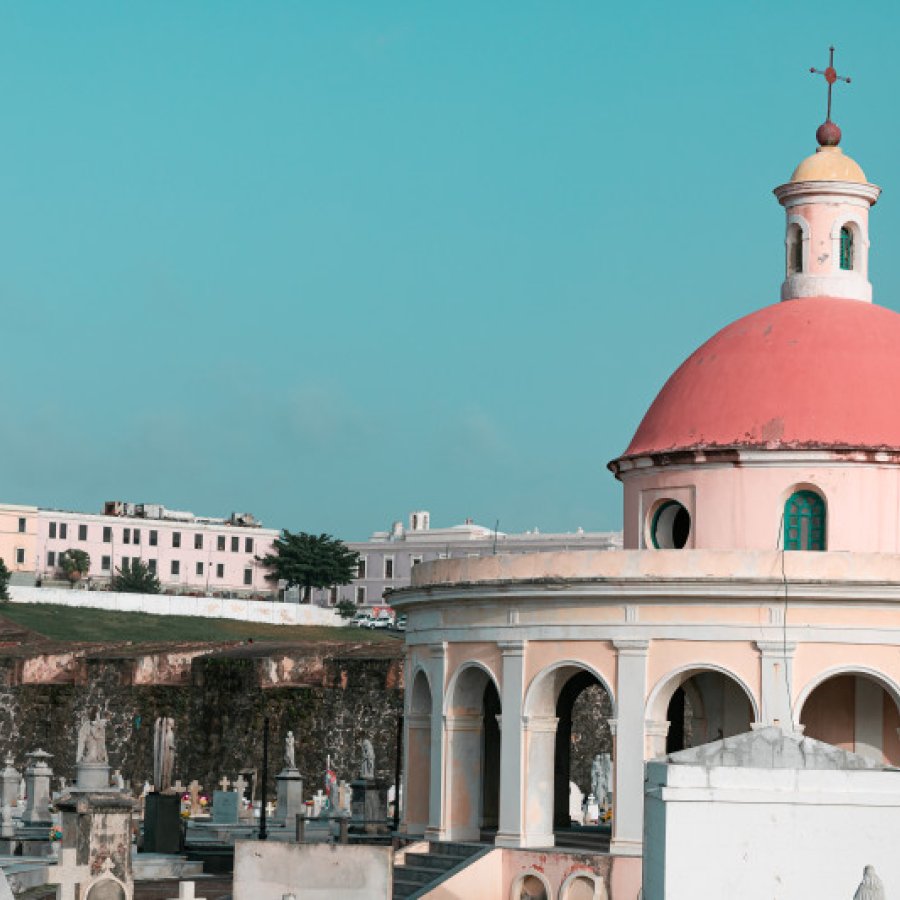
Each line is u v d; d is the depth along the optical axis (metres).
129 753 120.75
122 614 159.25
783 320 63.75
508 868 59.44
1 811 82.12
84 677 122.88
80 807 52.88
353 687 114.19
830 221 65.88
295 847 49.78
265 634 162.75
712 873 39.34
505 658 60.62
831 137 66.88
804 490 60.84
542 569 59.66
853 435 60.47
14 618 151.62
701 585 57.34
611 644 58.66
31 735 122.75
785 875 39.28
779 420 61.12
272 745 115.94
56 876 52.62
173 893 64.38
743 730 62.72
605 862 57.66
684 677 58.25
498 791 67.25
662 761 41.06
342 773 113.44
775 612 57.12
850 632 56.94
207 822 94.50
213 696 119.00
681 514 63.53
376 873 49.28
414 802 65.25
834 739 60.34
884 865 39.22
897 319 64.31
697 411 62.84
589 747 108.44
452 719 62.72
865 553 57.16
